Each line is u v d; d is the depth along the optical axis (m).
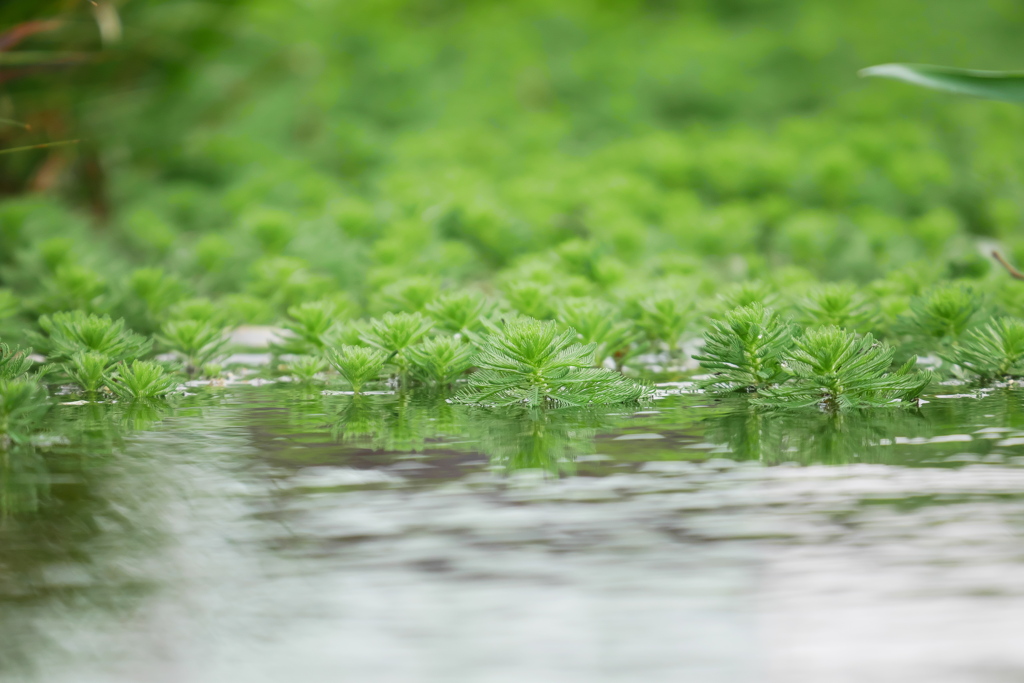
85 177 13.52
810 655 1.61
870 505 2.46
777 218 11.47
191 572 2.03
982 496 2.54
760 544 2.17
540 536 2.25
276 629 1.74
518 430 3.69
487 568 2.04
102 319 5.16
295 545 2.20
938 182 12.96
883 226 10.71
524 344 4.29
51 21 9.09
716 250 10.53
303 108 16.73
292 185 13.61
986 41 19.44
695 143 15.73
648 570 2.01
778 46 19.30
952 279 7.57
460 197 10.93
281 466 3.04
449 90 18.41
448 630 1.72
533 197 11.92
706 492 2.62
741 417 3.94
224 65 15.30
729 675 1.54
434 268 8.41
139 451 3.31
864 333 5.74
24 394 3.57
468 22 20.34
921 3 19.94
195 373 5.68
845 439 3.38
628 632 1.71
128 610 1.83
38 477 2.89
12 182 12.71
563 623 1.75
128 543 2.23
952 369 4.98
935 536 2.20
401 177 12.83
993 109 16.55
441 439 3.51
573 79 18.78
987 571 1.97
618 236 9.91
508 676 1.54
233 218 12.88
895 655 1.60
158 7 13.27
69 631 1.74
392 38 18.44
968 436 3.40
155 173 14.38
